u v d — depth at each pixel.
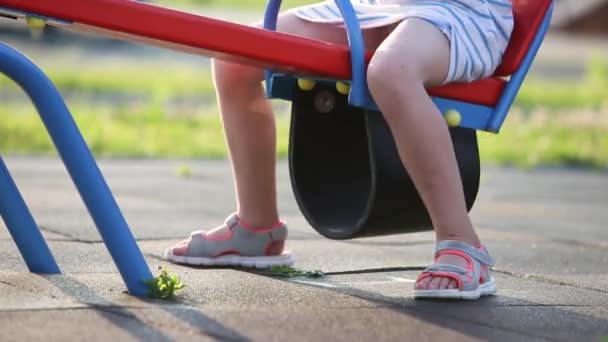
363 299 7.67
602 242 12.34
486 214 15.03
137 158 22.67
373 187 7.65
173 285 7.27
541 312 7.55
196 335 6.20
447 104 8.05
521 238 12.41
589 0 79.50
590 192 19.27
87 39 54.91
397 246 11.16
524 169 24.19
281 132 27.64
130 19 6.96
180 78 41.75
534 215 15.14
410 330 6.65
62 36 54.41
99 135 24.97
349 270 9.23
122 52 52.47
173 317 6.63
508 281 9.09
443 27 7.72
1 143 23.02
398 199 7.75
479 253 7.84
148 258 9.44
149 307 6.88
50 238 10.40
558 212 15.67
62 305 6.81
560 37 76.69
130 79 40.44
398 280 8.84
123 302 6.99
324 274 8.97
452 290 7.62
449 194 7.61
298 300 7.49
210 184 17.69
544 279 9.30
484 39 8.01
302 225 12.75
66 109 6.91
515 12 8.44
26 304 6.79
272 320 6.71
